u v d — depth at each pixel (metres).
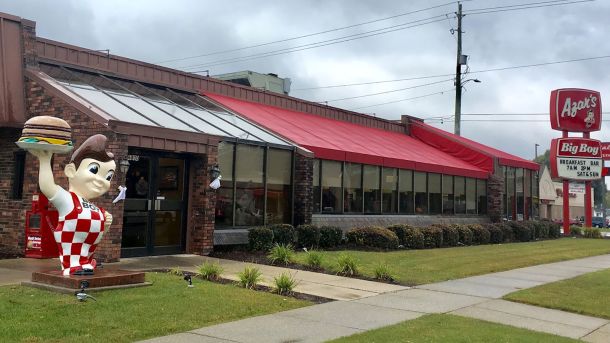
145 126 12.48
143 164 13.32
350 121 28.19
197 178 14.27
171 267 11.88
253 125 18.45
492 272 14.31
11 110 13.30
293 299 9.46
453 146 30.67
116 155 11.91
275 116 21.80
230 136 15.44
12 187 13.58
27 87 13.65
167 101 17.38
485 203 29.20
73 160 8.88
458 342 7.06
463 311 9.34
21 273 10.20
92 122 12.20
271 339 6.91
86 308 7.46
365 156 20.62
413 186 23.84
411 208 23.64
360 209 20.78
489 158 29.33
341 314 8.57
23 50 13.84
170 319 7.40
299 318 8.16
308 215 17.52
